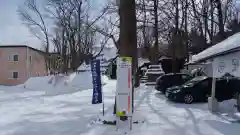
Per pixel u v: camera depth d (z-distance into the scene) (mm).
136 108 11273
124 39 8414
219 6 20906
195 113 9938
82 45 38281
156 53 27969
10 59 35969
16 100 15141
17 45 35875
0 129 7875
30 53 37375
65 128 7879
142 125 7945
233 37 9117
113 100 14406
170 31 26344
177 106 11867
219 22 21031
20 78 35750
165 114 9766
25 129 7844
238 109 9773
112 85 26547
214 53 8203
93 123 8383
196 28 27359
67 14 40219
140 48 36219
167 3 25031
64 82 21531
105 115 8914
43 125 8320
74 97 16359
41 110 11273
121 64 7352
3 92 20891
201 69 19953
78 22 37250
